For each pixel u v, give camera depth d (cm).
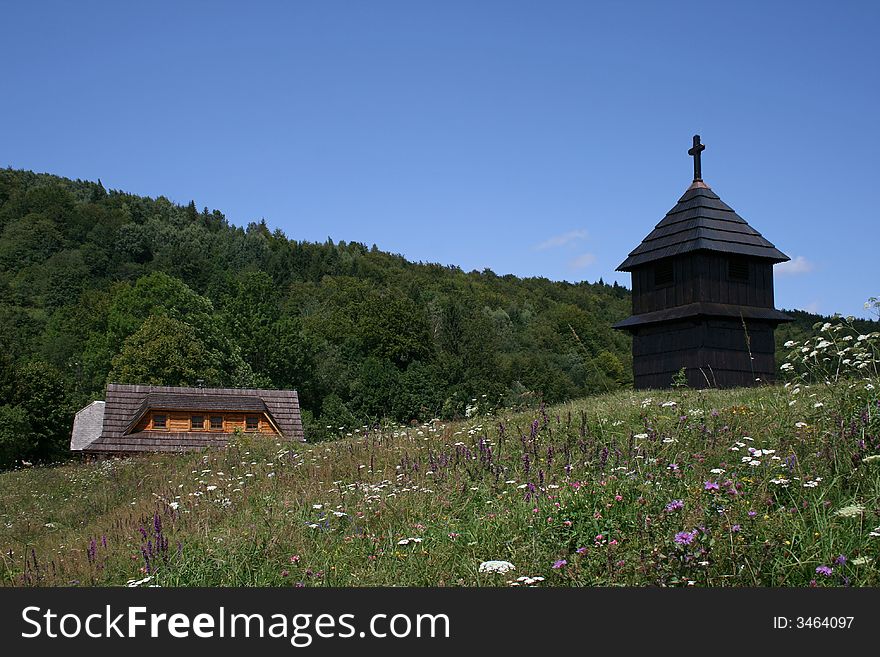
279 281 15288
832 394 1268
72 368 8400
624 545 757
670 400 1628
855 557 715
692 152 2809
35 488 2642
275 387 7750
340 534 1002
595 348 12606
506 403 2191
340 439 2222
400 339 9344
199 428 4241
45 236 15638
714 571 696
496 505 997
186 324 7006
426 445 1634
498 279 19325
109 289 11181
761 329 2645
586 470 1115
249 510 1237
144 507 1559
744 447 1097
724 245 2580
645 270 2772
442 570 821
